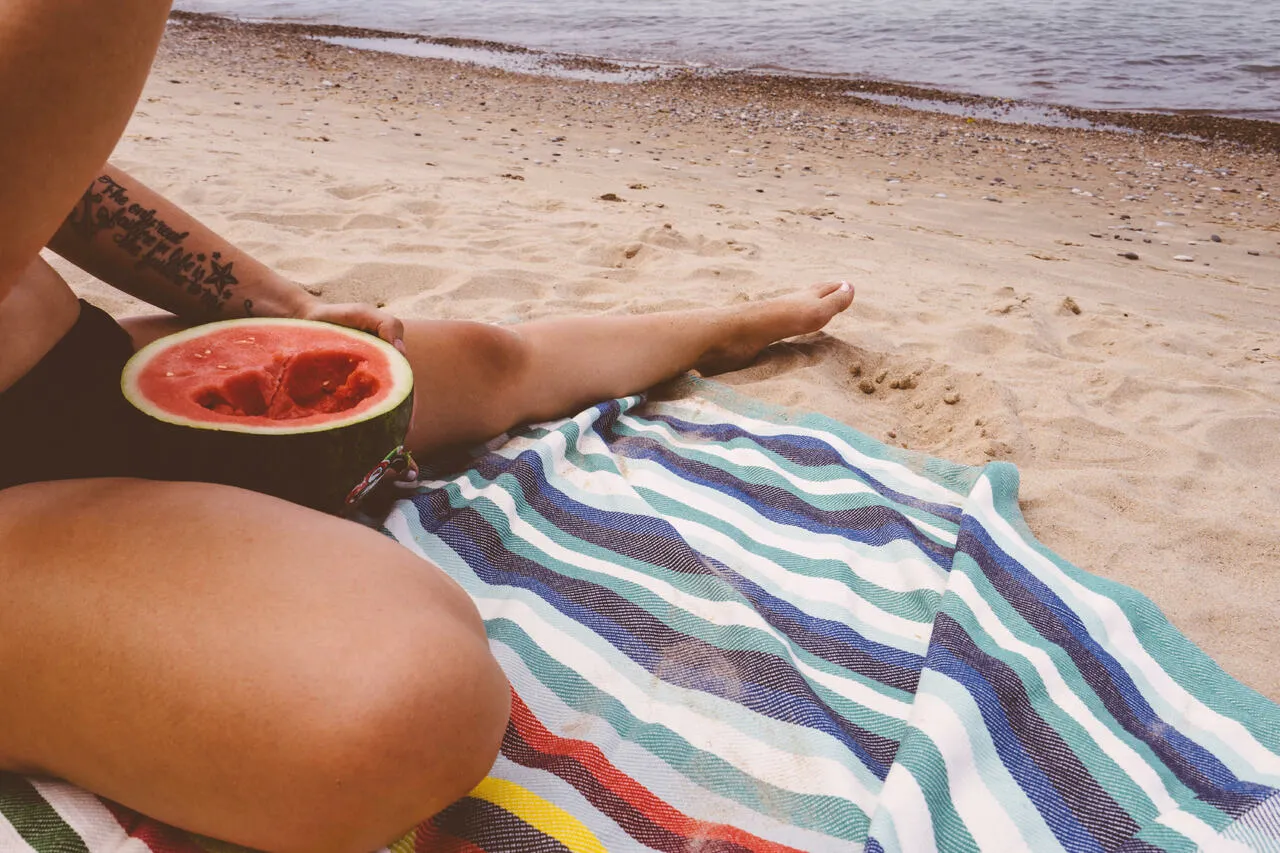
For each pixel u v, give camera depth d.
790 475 2.38
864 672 1.74
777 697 1.61
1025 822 1.41
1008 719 1.59
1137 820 1.43
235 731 1.07
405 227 4.91
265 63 14.20
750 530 2.16
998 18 22.91
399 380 1.52
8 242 1.00
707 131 11.18
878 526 2.15
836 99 13.95
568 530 2.09
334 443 1.37
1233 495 2.50
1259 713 1.67
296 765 1.06
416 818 1.16
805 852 1.33
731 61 17.89
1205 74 16.67
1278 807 1.38
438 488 2.14
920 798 1.37
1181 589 2.08
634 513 2.13
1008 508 2.27
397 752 1.07
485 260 4.29
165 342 1.51
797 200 7.77
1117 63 17.69
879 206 7.79
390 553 1.28
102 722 1.11
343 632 1.11
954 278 5.00
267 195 5.20
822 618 1.87
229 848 1.21
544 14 25.16
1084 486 2.48
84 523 1.21
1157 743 1.60
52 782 1.30
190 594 1.13
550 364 2.51
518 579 1.92
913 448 2.75
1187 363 3.58
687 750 1.51
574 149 9.43
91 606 1.13
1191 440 2.84
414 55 17.22
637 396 2.75
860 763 1.50
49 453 1.41
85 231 1.68
